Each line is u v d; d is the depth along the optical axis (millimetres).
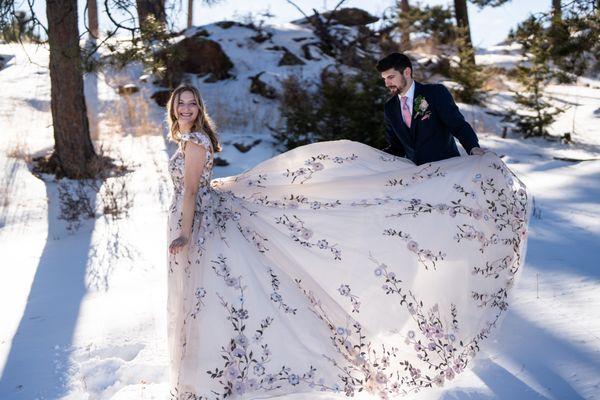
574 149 12234
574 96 17953
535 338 3820
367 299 3549
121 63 9469
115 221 7969
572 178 8664
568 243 5742
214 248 3510
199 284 3422
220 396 3225
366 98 11242
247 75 15906
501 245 3916
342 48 17531
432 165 3977
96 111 14109
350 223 3701
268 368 3275
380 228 3717
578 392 3189
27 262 6512
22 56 17734
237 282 3416
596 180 8406
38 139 11711
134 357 4094
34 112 13711
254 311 3359
